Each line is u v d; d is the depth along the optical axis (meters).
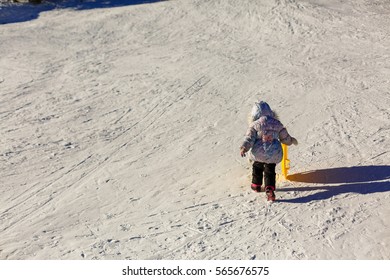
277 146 6.78
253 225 6.34
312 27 16.17
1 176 8.05
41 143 9.23
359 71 12.33
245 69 12.80
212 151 8.62
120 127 9.84
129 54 14.60
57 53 14.96
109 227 6.52
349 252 5.73
